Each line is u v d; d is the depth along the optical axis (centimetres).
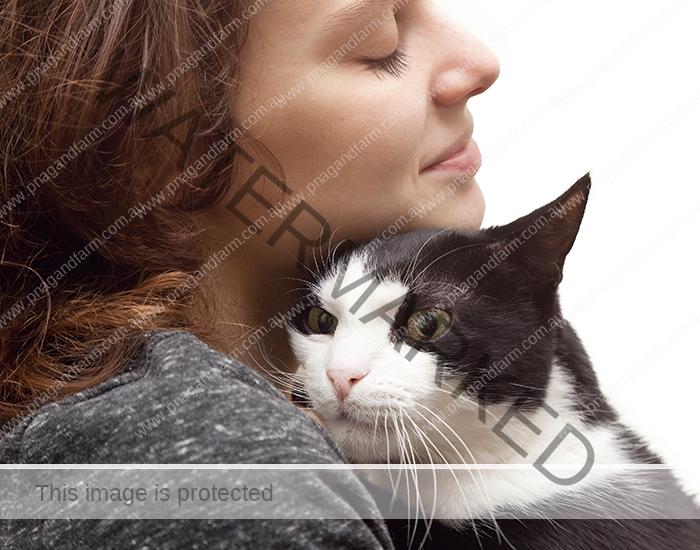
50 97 80
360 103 89
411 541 104
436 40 99
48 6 81
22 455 63
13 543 59
